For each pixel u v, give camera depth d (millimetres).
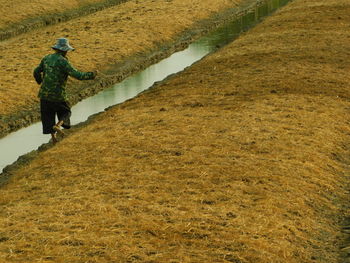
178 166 12008
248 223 9422
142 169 12016
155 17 38688
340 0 37875
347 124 15234
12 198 11320
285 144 13219
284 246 8797
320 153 12938
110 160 12758
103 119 17250
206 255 8398
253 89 18281
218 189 10773
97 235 9000
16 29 39875
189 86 19953
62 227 9359
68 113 14273
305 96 17266
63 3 46938
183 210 9914
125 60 29500
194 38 35844
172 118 15656
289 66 21375
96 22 38219
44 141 18438
